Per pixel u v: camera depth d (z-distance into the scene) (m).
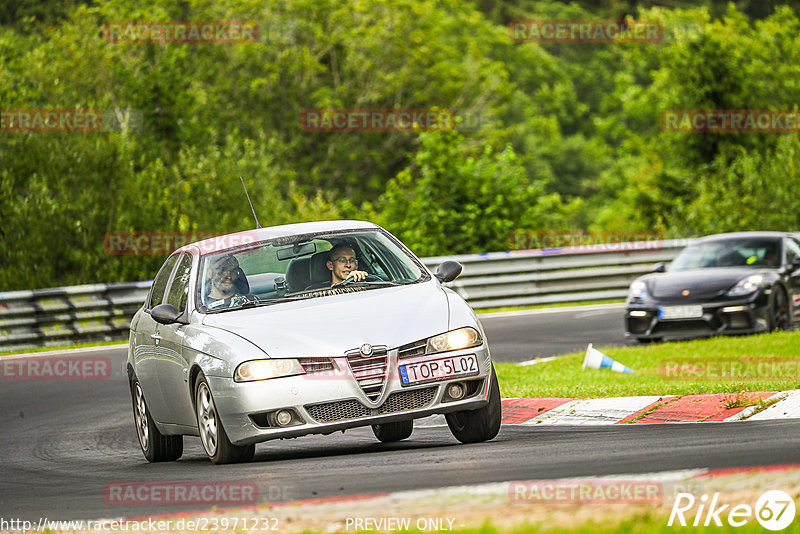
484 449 26.36
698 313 53.22
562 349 56.31
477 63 197.75
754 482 18.62
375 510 18.75
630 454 23.50
